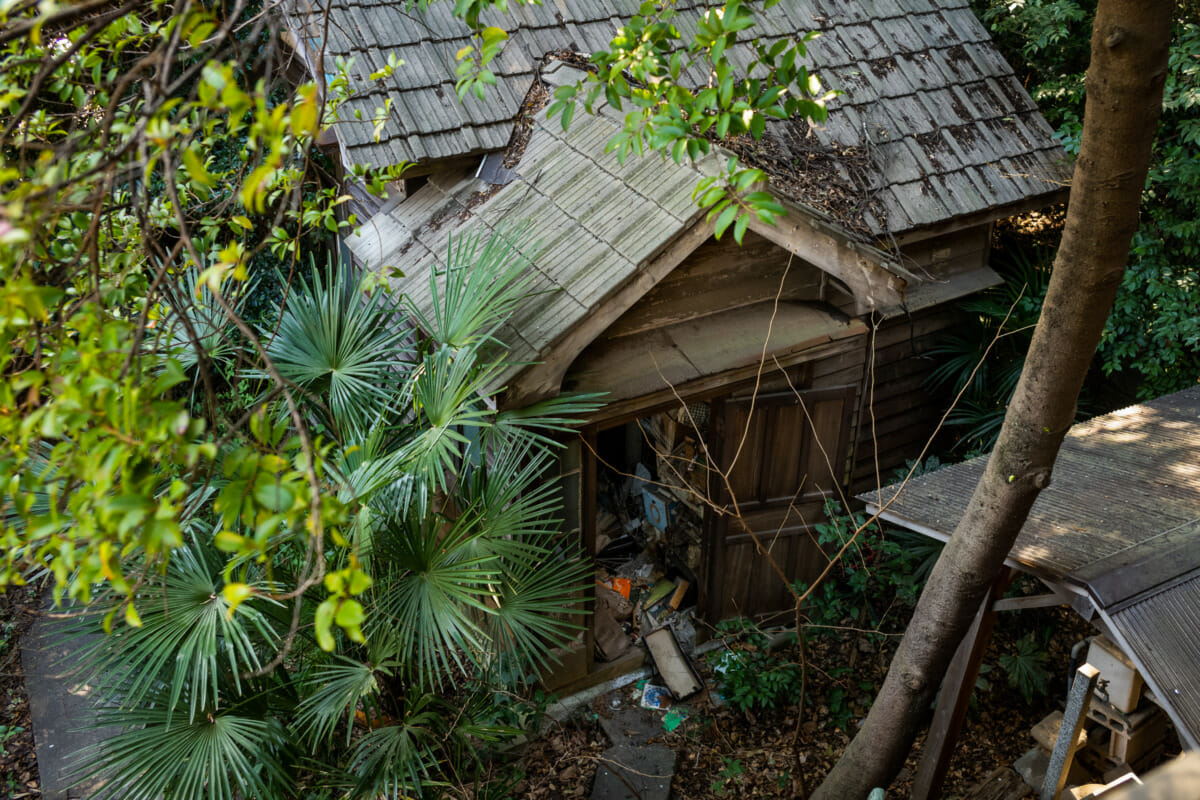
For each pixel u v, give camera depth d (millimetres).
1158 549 4066
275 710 4281
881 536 6902
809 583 7008
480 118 6102
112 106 1844
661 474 7723
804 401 6207
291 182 3471
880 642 6645
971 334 7273
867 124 6676
